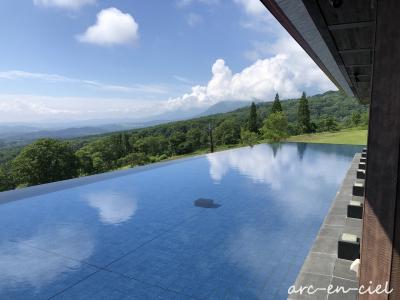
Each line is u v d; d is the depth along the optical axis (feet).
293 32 8.76
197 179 40.16
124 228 23.34
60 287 15.52
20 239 21.48
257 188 35.12
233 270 16.72
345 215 20.18
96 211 27.40
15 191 33.24
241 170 46.32
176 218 25.38
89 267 17.40
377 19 5.24
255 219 24.79
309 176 41.57
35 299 14.56
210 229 22.77
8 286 15.62
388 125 5.36
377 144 5.51
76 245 20.44
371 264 5.87
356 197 23.62
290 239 20.70
